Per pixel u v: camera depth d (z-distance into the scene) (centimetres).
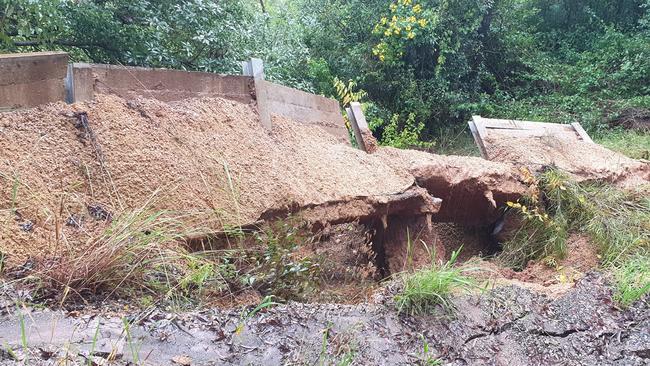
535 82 1449
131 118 384
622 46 1487
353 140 875
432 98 1287
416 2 1293
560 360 326
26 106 344
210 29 765
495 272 466
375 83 1295
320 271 399
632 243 548
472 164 625
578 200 636
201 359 247
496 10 1422
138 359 234
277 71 948
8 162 311
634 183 749
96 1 718
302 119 561
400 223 542
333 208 465
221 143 425
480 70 1398
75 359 222
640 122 1233
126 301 284
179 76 442
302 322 296
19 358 215
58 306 264
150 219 316
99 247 292
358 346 288
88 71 378
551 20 1731
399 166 575
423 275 360
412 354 296
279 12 1170
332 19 1357
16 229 290
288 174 452
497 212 655
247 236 383
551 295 400
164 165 373
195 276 310
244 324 280
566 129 862
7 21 612
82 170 337
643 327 368
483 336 330
